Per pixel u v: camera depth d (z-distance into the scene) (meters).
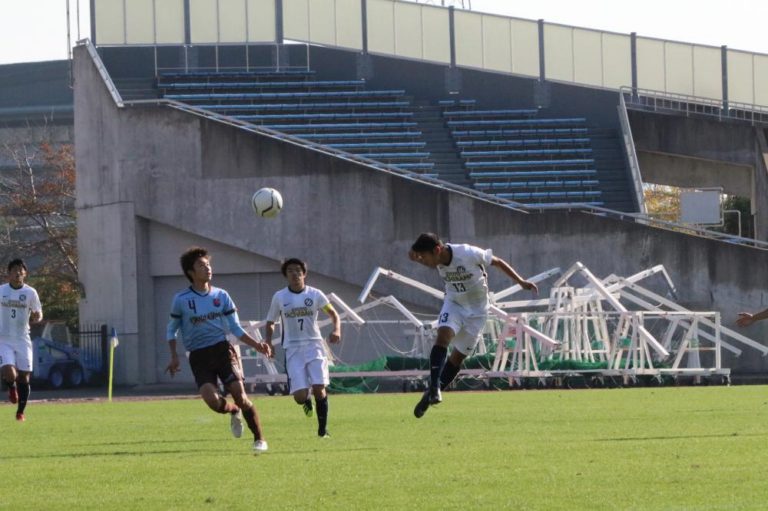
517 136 120.69
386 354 105.88
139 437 38.41
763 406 49.78
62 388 103.06
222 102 120.06
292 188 107.00
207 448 33.31
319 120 119.06
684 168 126.56
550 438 33.88
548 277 100.31
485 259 32.75
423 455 29.14
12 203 157.38
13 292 48.78
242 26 123.88
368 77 125.56
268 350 32.03
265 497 22.08
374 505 20.75
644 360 87.19
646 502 20.53
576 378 85.00
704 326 102.06
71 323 149.38
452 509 20.11
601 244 104.38
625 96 123.62
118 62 122.44
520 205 107.19
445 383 33.72
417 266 105.81
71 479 25.75
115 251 108.44
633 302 102.75
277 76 124.12
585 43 124.31
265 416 48.88
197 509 20.86
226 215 107.06
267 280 108.50
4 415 54.59
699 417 42.56
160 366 109.25
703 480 23.23
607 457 27.78
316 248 106.94
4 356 48.50
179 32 122.69
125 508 21.19
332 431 39.03
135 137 107.94
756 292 102.75
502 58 125.25
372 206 106.38
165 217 107.50
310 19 125.25
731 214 150.25
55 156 161.88
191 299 31.80
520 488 22.55
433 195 105.88
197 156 107.25
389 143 117.62
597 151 119.81
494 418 44.19
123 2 122.19
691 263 103.44
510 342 89.00
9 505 21.80
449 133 120.38
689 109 124.06
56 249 156.50
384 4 125.69
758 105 124.06
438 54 125.25
